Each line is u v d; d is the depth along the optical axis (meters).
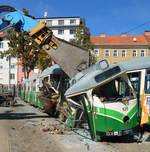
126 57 47.25
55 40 9.62
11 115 12.83
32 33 9.51
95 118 6.70
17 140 6.67
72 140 7.01
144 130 8.83
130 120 6.63
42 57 27.50
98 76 6.98
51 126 9.31
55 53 9.59
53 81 12.02
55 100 11.05
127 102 6.72
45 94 12.60
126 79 7.12
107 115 6.54
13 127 8.71
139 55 46.88
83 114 7.67
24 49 28.44
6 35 10.11
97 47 47.88
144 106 8.00
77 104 7.67
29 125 9.45
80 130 8.02
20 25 9.89
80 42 28.70
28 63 29.09
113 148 6.23
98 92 6.91
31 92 20.09
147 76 8.14
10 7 10.02
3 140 6.42
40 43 9.52
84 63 9.59
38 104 16.20
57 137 7.39
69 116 8.59
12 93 20.27
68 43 9.69
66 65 9.59
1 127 8.34
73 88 7.68
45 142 6.65
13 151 5.51
